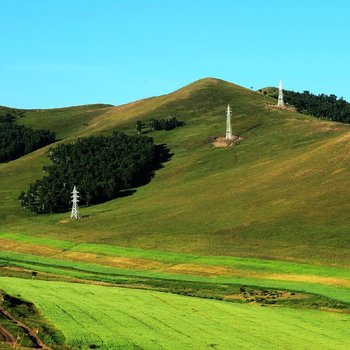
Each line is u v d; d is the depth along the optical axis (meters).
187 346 84.75
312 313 122.94
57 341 83.88
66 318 96.88
